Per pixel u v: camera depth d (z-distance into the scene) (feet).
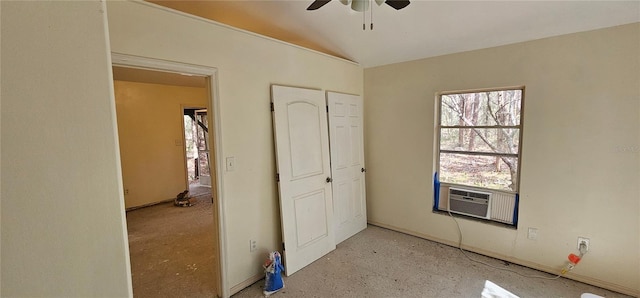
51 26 1.35
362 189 12.71
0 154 1.25
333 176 11.05
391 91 12.10
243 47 7.91
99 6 1.51
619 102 7.54
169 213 15.49
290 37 10.15
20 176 1.30
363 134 12.86
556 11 7.27
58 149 1.40
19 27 1.27
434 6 7.65
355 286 8.37
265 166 8.72
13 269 1.32
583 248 8.25
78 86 1.44
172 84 16.80
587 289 8.05
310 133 9.92
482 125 10.27
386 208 12.80
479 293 7.93
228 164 7.70
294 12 8.31
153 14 6.12
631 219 7.60
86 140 1.48
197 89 18.97
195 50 6.86
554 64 8.39
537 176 8.93
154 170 17.17
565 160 8.43
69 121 1.42
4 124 1.25
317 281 8.66
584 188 8.20
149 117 16.84
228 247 7.81
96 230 1.55
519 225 9.37
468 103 10.54
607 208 7.89
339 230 11.40
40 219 1.37
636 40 7.22
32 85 1.31
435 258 10.02
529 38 8.71
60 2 1.37
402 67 11.70
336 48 10.96
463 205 10.67
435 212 11.36
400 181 12.21
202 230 12.89
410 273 9.04
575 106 8.16
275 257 8.23
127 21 5.75
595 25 7.62
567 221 8.52
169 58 6.40
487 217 10.14
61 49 1.38
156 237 12.06
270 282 8.02
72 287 1.49
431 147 11.19
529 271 9.05
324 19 8.71
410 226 12.10
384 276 8.89
